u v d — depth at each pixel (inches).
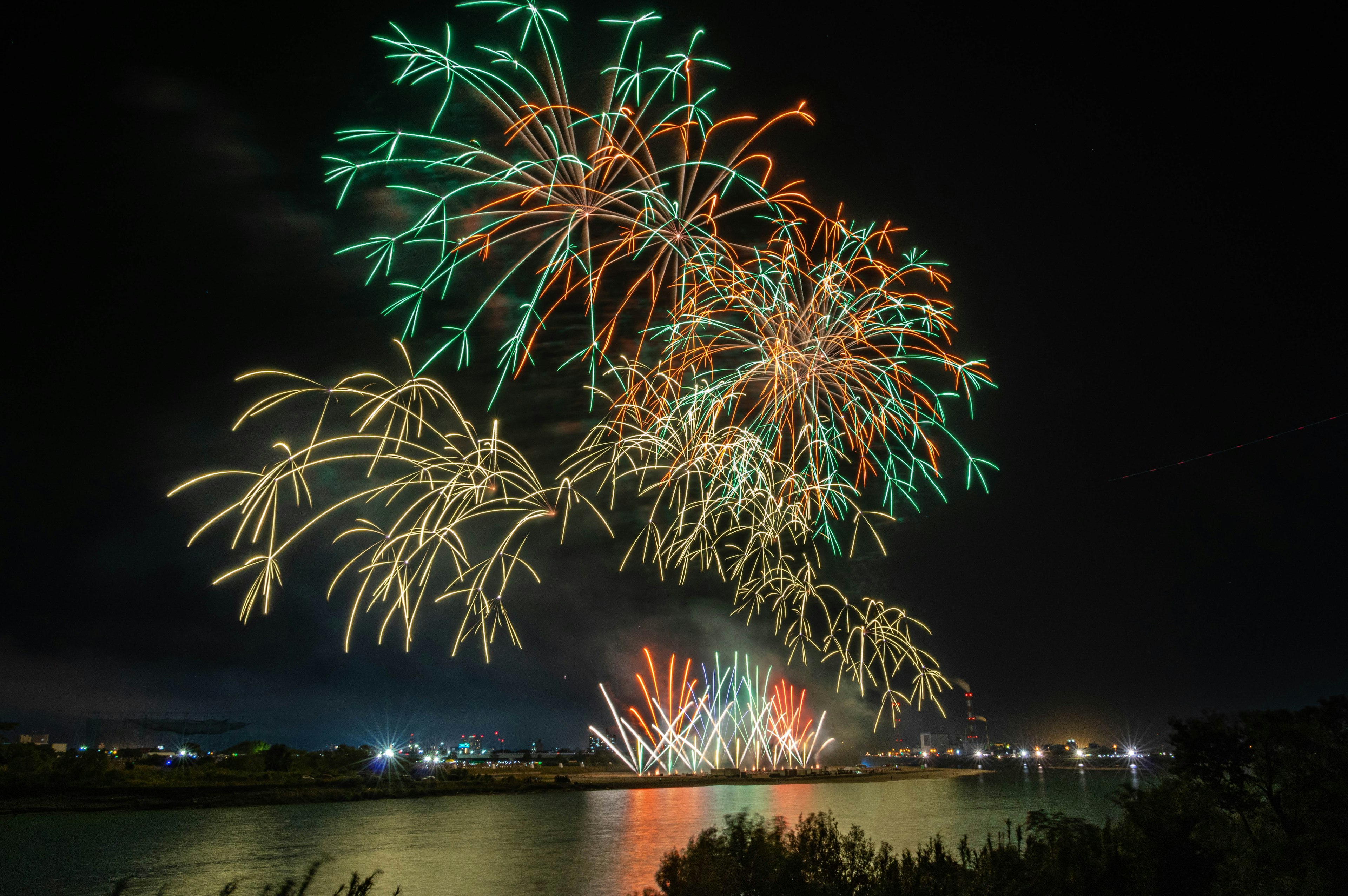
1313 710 658.2
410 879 1419.8
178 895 1300.4
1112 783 4918.8
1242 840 560.4
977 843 1615.4
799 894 515.5
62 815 2925.7
